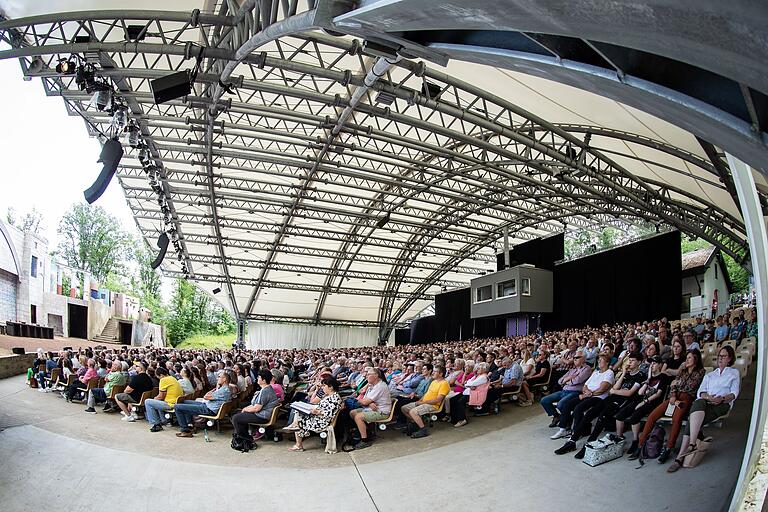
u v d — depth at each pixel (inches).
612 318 904.9
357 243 1063.0
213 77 418.9
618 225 1122.0
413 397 307.6
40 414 337.4
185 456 245.0
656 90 59.4
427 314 1544.0
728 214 808.9
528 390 341.4
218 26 368.8
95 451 245.1
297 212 925.2
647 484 167.9
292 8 229.5
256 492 194.7
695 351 195.3
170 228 856.9
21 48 355.9
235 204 864.3
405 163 761.0
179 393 303.7
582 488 173.3
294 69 410.6
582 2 44.6
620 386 217.8
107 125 577.3
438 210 948.6
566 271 995.3
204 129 579.2
